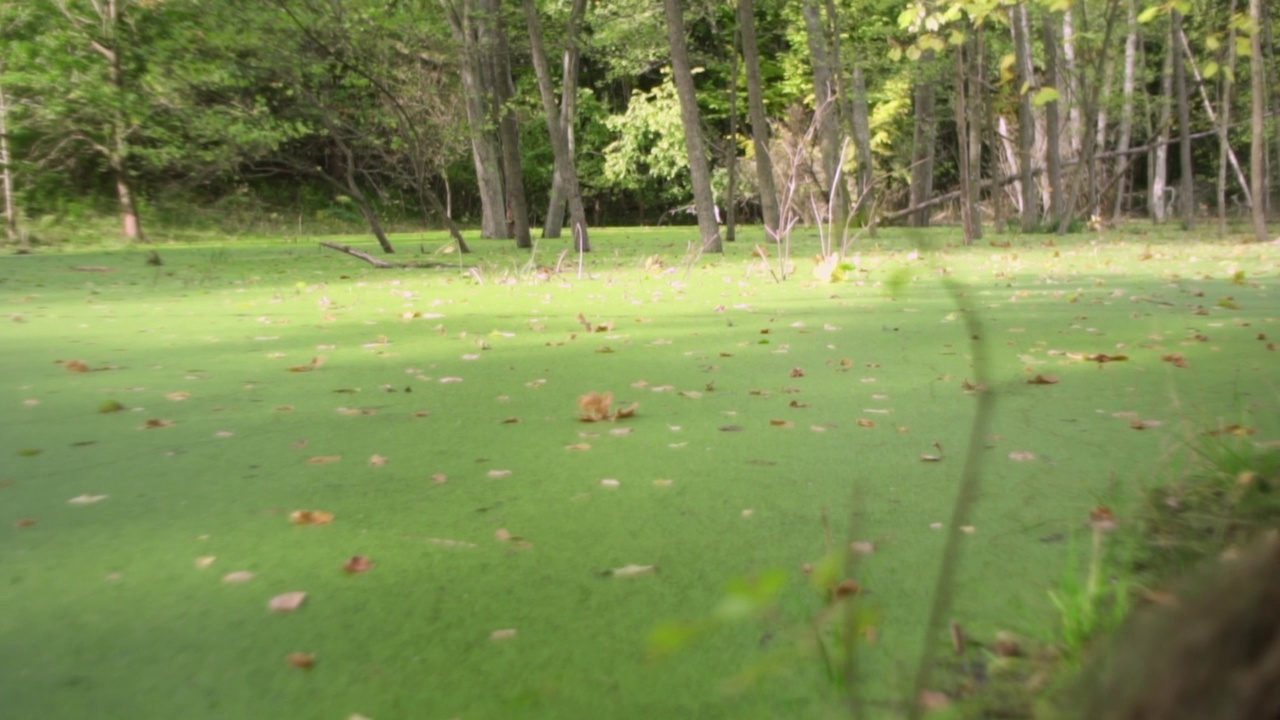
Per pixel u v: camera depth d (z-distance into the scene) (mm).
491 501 2979
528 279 9844
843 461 3332
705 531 2701
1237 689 876
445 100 18203
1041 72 19438
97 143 16875
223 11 11906
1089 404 4047
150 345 5875
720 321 6703
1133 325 6105
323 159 23344
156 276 10336
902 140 22891
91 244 16844
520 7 15484
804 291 8508
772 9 21516
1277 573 901
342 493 3070
